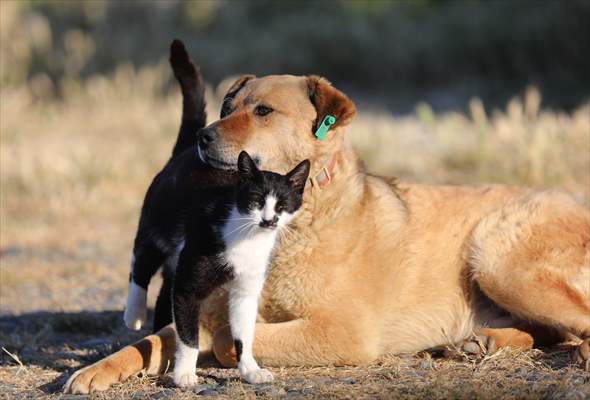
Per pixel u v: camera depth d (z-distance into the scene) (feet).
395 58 111.96
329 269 29.76
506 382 26.50
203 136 28.50
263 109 29.45
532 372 27.73
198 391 26.20
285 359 29.37
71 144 79.82
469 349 30.22
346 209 30.48
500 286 31.19
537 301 30.45
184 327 26.53
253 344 29.12
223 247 25.89
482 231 32.24
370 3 126.21
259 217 25.59
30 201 64.95
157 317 31.76
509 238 31.71
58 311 39.32
